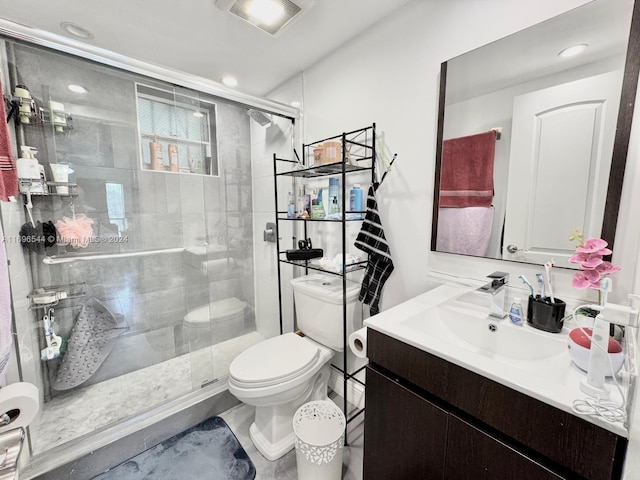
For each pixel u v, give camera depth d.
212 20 1.39
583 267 0.82
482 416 0.76
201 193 2.25
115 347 1.97
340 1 1.28
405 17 1.32
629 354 0.62
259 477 1.29
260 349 1.51
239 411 1.74
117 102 1.83
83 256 1.81
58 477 1.24
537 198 1.03
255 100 1.84
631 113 0.83
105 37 1.53
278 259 1.98
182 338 2.25
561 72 0.95
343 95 1.65
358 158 1.54
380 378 1.02
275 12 1.31
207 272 2.33
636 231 0.85
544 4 0.96
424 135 1.31
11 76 1.39
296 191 2.06
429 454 0.89
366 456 1.11
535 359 0.91
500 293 1.05
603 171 0.89
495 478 0.75
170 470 1.33
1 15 1.33
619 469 0.57
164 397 1.76
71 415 1.62
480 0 1.10
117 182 1.90
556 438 0.64
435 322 1.13
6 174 1.08
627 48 0.83
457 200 1.22
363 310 1.60
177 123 2.09
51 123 1.62
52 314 1.69
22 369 1.42
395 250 1.47
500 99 1.08
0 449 0.99
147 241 2.05
